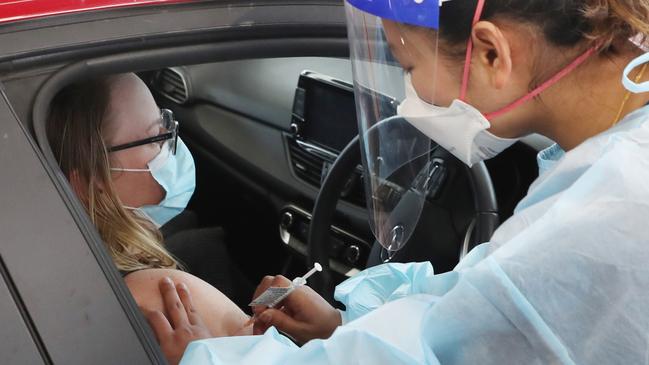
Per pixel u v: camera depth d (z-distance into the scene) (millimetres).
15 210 909
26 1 1099
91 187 1394
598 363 873
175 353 1221
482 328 908
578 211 868
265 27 1196
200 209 2494
